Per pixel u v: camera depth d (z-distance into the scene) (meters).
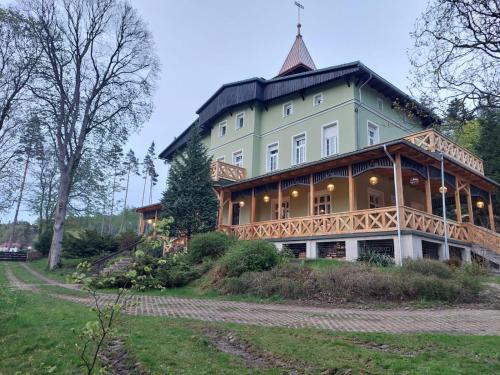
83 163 30.86
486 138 21.84
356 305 8.75
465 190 16.64
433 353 4.68
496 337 5.41
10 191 28.19
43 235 29.28
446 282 8.95
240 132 23.30
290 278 10.24
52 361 4.70
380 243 13.67
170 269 12.41
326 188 18.11
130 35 22.61
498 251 14.62
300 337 5.57
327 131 18.69
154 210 26.70
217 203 18.25
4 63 19.77
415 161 13.64
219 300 9.93
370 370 4.16
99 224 59.22
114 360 4.76
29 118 20.88
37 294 10.47
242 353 4.96
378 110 18.83
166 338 5.50
